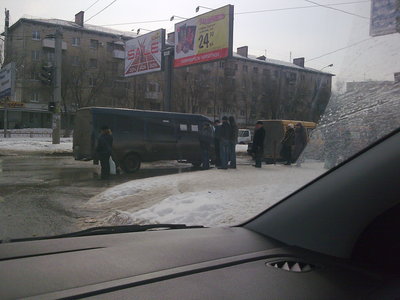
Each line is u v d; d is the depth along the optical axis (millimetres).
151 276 1565
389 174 1912
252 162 15961
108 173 11133
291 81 36188
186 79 47156
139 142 12852
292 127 9984
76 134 12914
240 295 1422
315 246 2012
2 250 1921
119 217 6152
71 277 1531
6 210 6816
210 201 6324
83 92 47500
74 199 8008
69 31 52000
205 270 1670
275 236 2234
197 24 21781
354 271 1709
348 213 1982
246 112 49781
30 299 1305
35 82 46656
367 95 2602
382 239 1832
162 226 2764
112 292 1398
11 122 51906
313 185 2287
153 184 8883
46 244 2057
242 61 52531
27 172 12641
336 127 2795
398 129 2033
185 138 13953
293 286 1521
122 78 51781
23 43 49594
